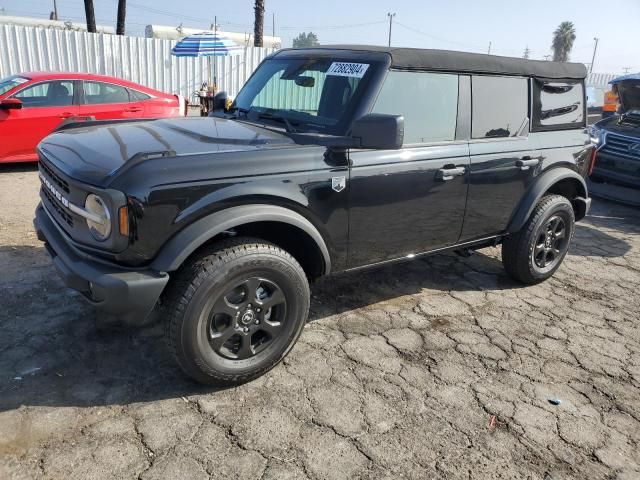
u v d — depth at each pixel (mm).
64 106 8125
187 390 3014
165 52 15914
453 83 3771
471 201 3957
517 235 4539
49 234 3137
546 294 4719
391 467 2541
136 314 2695
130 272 2658
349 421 2844
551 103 4516
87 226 2748
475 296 4570
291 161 3006
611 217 7609
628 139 7250
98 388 2975
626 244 6332
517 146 4184
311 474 2459
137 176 2584
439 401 3074
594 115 12117
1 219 5742
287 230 3242
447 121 3754
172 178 2643
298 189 3014
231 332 2949
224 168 2791
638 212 7980
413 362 3461
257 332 3189
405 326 3941
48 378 3031
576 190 4957
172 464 2457
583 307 4488
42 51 14273
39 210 3590
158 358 3295
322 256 3277
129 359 3266
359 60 3471
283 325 3148
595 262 5645
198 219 2762
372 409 2955
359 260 3545
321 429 2766
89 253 2785
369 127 2959
